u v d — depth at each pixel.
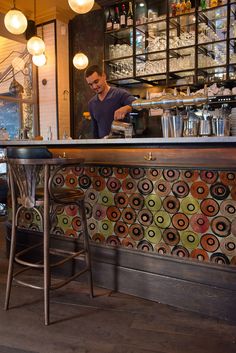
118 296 2.21
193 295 1.99
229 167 1.83
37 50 4.20
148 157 2.10
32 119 5.66
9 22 3.51
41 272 2.61
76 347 1.63
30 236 2.75
